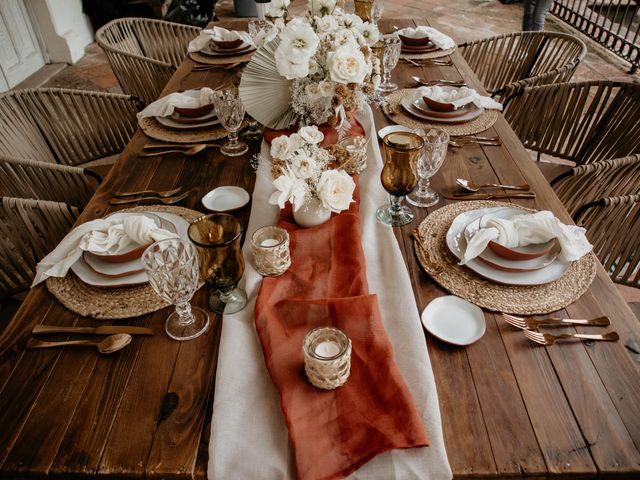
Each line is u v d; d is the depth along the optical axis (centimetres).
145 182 135
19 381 84
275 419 76
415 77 193
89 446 74
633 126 168
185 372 84
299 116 148
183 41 267
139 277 101
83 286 101
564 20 494
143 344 89
